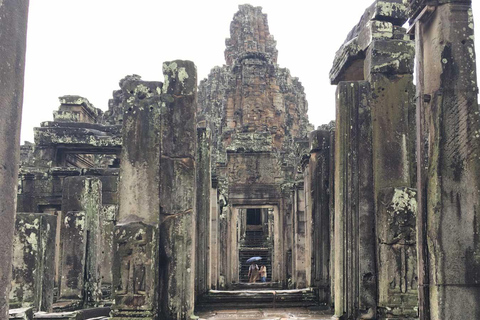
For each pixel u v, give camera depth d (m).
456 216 6.63
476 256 6.57
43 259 13.68
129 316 9.73
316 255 13.86
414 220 9.46
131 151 10.30
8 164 5.06
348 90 10.27
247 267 33.66
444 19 6.88
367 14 10.70
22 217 13.19
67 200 15.95
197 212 14.15
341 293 9.84
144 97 10.50
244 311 13.02
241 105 36.94
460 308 6.51
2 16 4.99
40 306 13.37
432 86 6.98
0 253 4.93
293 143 35.03
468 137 6.69
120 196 10.20
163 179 10.40
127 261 9.89
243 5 43.28
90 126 23.19
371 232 9.93
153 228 9.97
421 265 6.98
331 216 13.23
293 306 13.45
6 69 5.03
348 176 10.07
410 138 10.00
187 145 10.59
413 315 9.28
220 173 24.39
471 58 6.81
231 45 44.34
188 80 10.75
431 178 6.79
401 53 10.17
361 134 10.15
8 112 5.06
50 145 22.30
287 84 39.94
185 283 10.23
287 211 23.45
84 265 15.61
